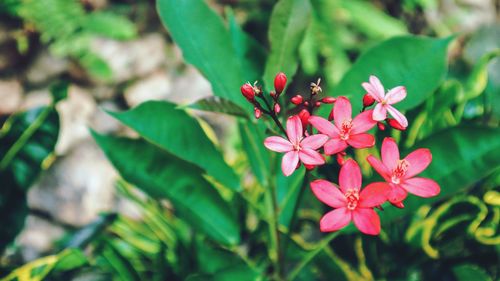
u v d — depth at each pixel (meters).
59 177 0.72
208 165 0.39
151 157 0.40
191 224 0.40
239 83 0.39
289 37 0.37
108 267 0.41
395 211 0.38
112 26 0.77
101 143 0.39
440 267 0.42
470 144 0.37
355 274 0.43
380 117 0.33
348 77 0.40
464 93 0.44
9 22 0.78
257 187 0.46
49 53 0.78
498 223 0.41
